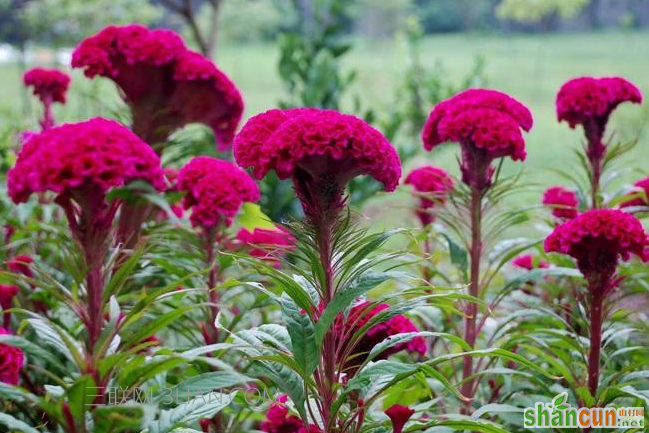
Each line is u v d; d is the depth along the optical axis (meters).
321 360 2.13
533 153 9.35
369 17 21.06
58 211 3.93
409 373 2.01
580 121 3.22
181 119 3.46
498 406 2.24
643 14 17.78
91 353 1.91
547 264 3.42
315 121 1.95
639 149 7.43
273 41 19.11
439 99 8.01
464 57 17.50
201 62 3.29
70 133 1.95
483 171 2.77
